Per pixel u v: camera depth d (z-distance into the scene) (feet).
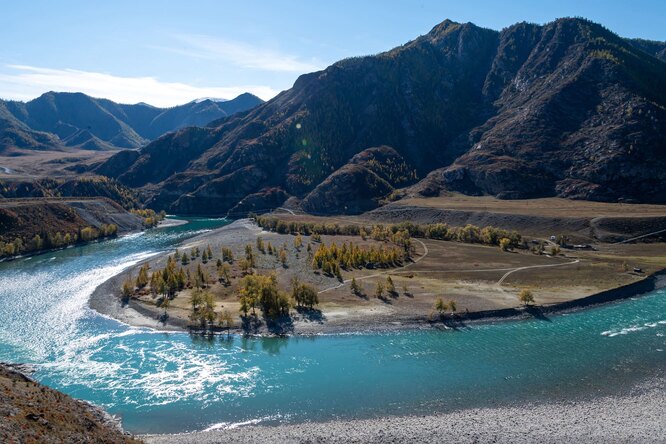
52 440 124.88
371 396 203.92
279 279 382.22
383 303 322.55
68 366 235.61
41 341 269.23
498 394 203.62
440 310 302.45
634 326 283.79
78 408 167.32
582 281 364.99
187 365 236.63
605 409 186.50
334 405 196.65
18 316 312.09
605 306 322.75
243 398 202.90
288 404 197.67
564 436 165.07
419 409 191.93
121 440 150.82
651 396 197.67
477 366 232.94
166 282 357.00
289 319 296.51
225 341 268.82
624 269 391.86
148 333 281.54
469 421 178.70
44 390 167.32
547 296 330.95
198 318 292.61
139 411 192.13
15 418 126.82
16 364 233.55
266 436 169.17
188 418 186.70
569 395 201.05
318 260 418.31
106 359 244.42
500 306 312.50
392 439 165.58
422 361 239.71
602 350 249.14
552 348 253.44
